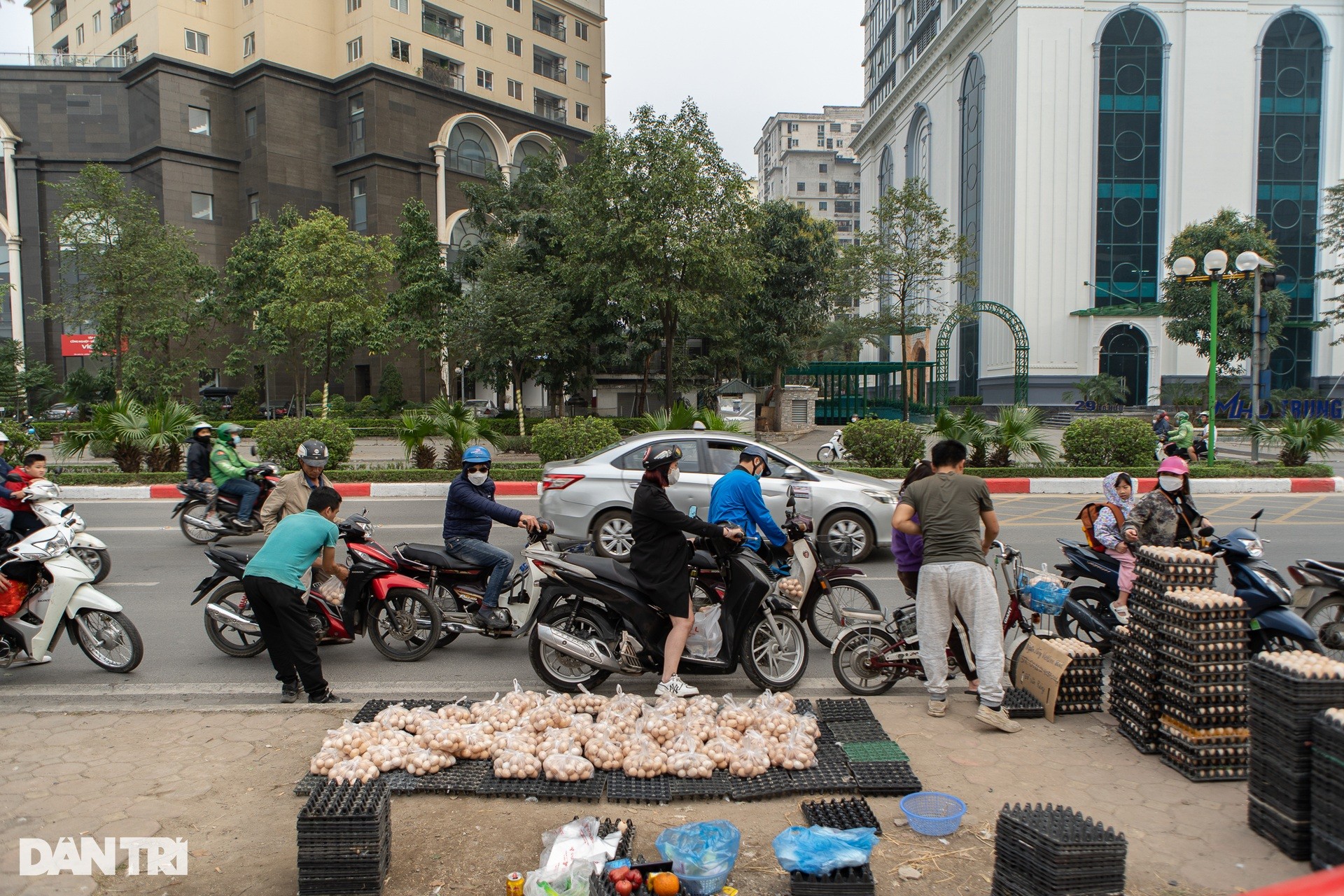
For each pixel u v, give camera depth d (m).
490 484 6.57
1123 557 5.95
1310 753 3.25
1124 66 38.72
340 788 3.34
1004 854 3.06
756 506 5.81
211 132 44.88
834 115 113.75
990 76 41.88
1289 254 39.94
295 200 44.97
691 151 23.52
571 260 27.33
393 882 3.18
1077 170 38.78
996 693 4.60
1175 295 35.88
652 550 5.07
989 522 4.86
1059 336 39.06
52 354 47.38
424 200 46.66
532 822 3.64
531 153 52.47
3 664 5.88
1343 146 39.31
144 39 44.38
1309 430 17.55
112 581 8.75
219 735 4.55
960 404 42.28
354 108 45.53
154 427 16.84
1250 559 5.54
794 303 32.06
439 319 36.75
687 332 31.50
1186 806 3.73
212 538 10.85
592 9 57.25
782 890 3.12
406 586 6.17
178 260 33.12
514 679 5.83
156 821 3.62
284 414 42.00
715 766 4.07
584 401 43.59
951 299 46.94
